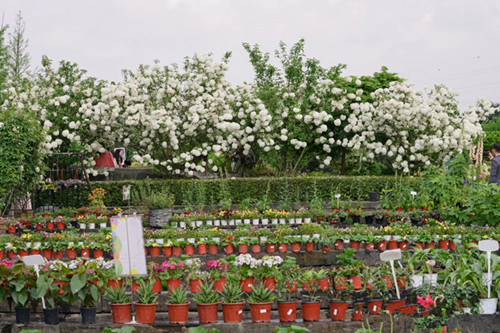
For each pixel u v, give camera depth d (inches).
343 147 909.8
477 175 619.8
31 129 639.1
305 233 485.7
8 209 661.3
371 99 1000.2
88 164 832.3
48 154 730.2
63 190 749.3
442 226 496.4
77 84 837.2
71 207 702.5
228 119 851.4
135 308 300.8
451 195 607.2
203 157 879.7
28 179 653.9
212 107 842.2
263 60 951.0
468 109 867.4
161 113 802.8
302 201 796.6
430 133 864.9
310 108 891.4
